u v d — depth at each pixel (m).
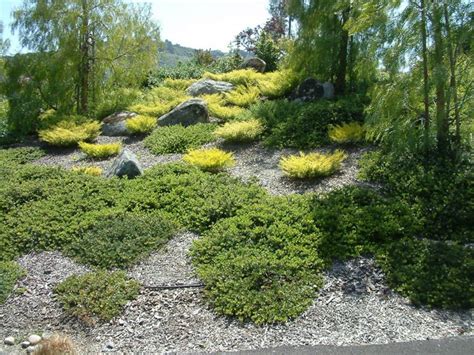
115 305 5.24
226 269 5.64
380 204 6.84
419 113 7.80
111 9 14.87
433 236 6.25
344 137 9.52
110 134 13.22
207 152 9.52
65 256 6.42
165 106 14.34
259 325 4.82
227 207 7.14
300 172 8.21
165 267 6.00
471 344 4.34
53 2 14.10
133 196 7.87
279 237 6.18
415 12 7.29
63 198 7.95
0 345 4.75
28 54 14.19
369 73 10.69
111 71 15.48
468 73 7.28
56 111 14.46
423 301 5.07
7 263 6.18
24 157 11.45
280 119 11.38
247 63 20.78
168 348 4.57
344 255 5.85
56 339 4.56
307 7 12.80
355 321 4.82
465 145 7.59
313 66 13.20
